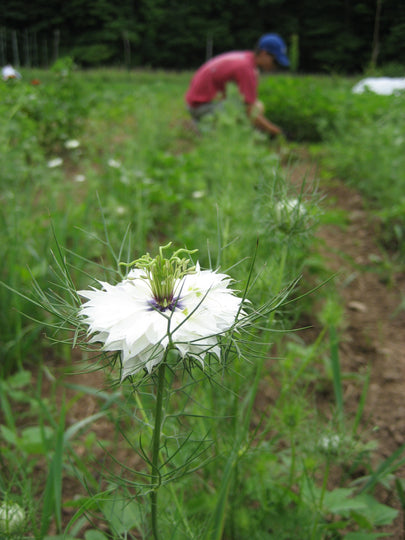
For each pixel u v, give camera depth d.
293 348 2.72
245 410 2.59
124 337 1.13
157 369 1.15
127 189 4.56
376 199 5.59
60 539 1.78
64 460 2.27
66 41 29.25
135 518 1.77
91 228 3.60
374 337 3.35
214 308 1.21
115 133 6.74
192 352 1.15
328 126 8.03
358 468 2.39
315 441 1.94
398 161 5.32
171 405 2.22
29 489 1.85
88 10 28.86
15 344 2.80
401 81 11.16
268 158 4.30
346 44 28.69
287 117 8.48
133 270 1.37
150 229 4.43
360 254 4.42
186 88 15.00
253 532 1.93
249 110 6.86
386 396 2.85
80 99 7.25
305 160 6.61
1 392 2.36
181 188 4.98
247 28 31.27
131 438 2.08
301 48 30.06
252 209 2.31
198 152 5.97
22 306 3.00
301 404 2.16
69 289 1.26
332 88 13.63
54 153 6.35
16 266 3.07
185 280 1.28
